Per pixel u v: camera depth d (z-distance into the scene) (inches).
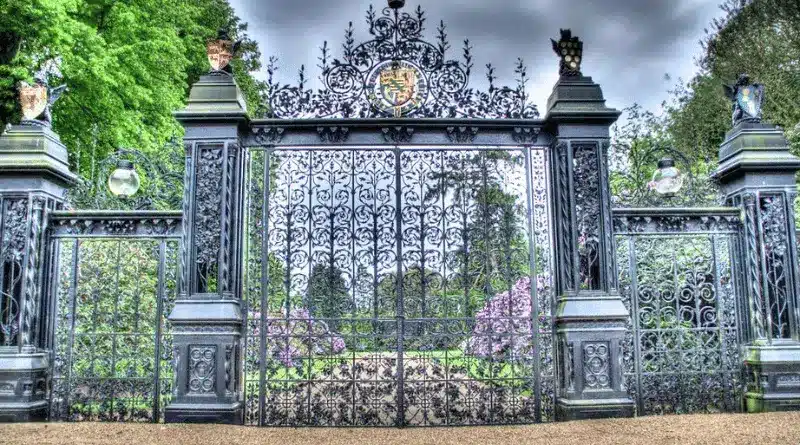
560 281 241.8
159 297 240.5
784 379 240.5
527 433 212.4
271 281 243.6
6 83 457.1
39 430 211.0
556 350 241.1
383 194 246.4
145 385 237.5
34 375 231.0
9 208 240.8
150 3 543.2
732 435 200.1
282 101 250.1
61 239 246.2
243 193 246.2
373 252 242.7
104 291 253.0
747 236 253.6
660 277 259.8
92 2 514.3
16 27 456.1
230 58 251.4
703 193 271.4
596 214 241.0
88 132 511.8
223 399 224.8
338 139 245.9
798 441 191.2
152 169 261.9
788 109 614.2
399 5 255.1
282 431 218.4
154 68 548.7
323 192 246.4
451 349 242.7
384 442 203.3
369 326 247.4
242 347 237.0
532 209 246.8
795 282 249.1
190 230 235.5
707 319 255.8
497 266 245.8
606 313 232.5
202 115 237.3
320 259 242.5
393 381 236.2
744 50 703.7
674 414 240.8
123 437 201.9
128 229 244.8
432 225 245.4
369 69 250.1
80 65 468.4
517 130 249.0
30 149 244.2
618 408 229.1
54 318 243.6
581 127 245.6
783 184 254.7
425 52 251.8
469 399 237.6
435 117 246.4
